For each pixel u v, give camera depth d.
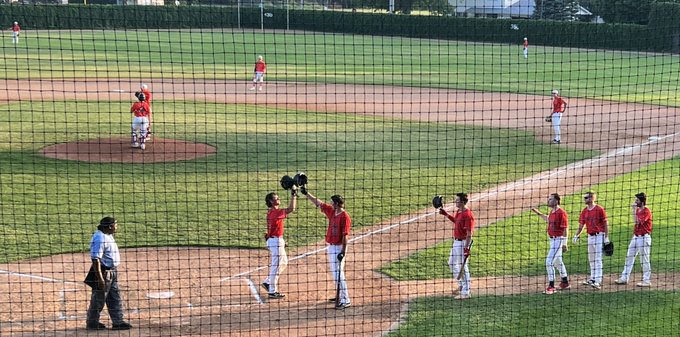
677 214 19.11
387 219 18.58
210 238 16.83
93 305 12.03
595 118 34.41
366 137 28.75
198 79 43.59
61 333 11.97
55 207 18.56
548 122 33.53
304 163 24.08
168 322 12.51
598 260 14.31
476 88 43.03
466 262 13.77
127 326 12.20
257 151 25.61
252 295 13.77
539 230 17.78
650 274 14.89
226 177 22.02
